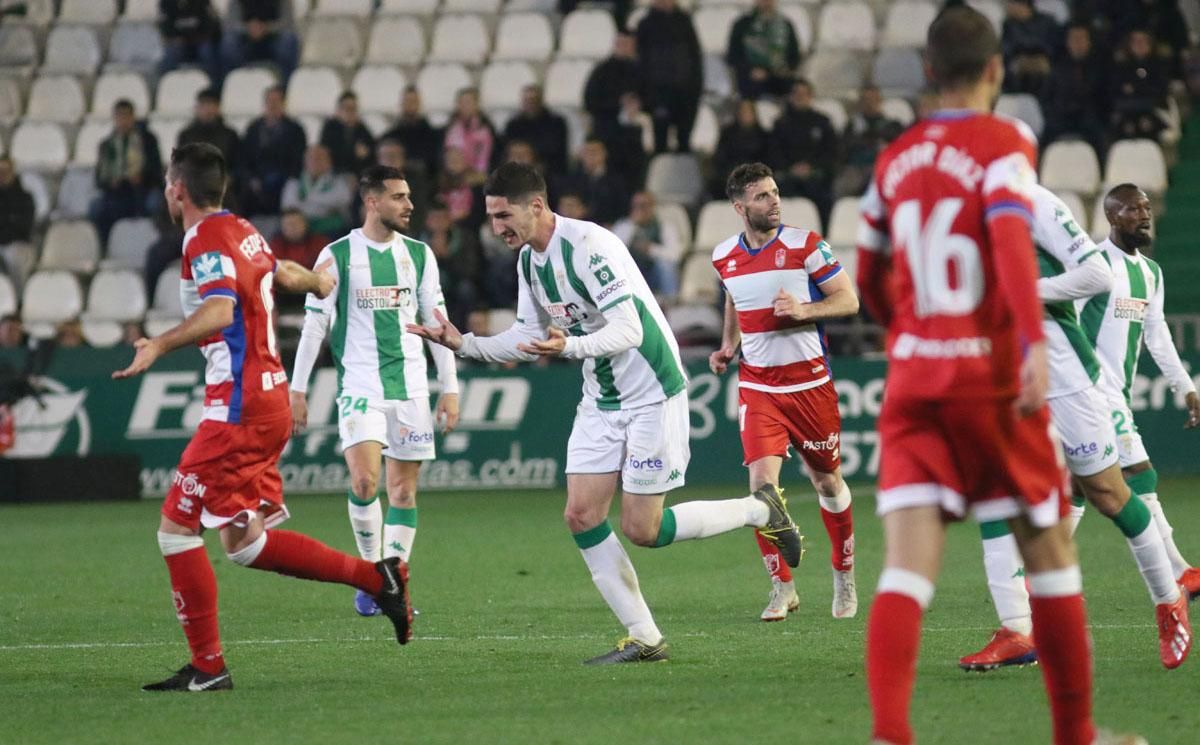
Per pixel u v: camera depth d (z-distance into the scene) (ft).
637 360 69.31
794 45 204.74
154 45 240.73
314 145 194.59
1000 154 44.96
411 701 62.08
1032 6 205.16
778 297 82.48
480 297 180.65
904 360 46.14
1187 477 167.02
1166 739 52.54
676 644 76.33
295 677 68.69
